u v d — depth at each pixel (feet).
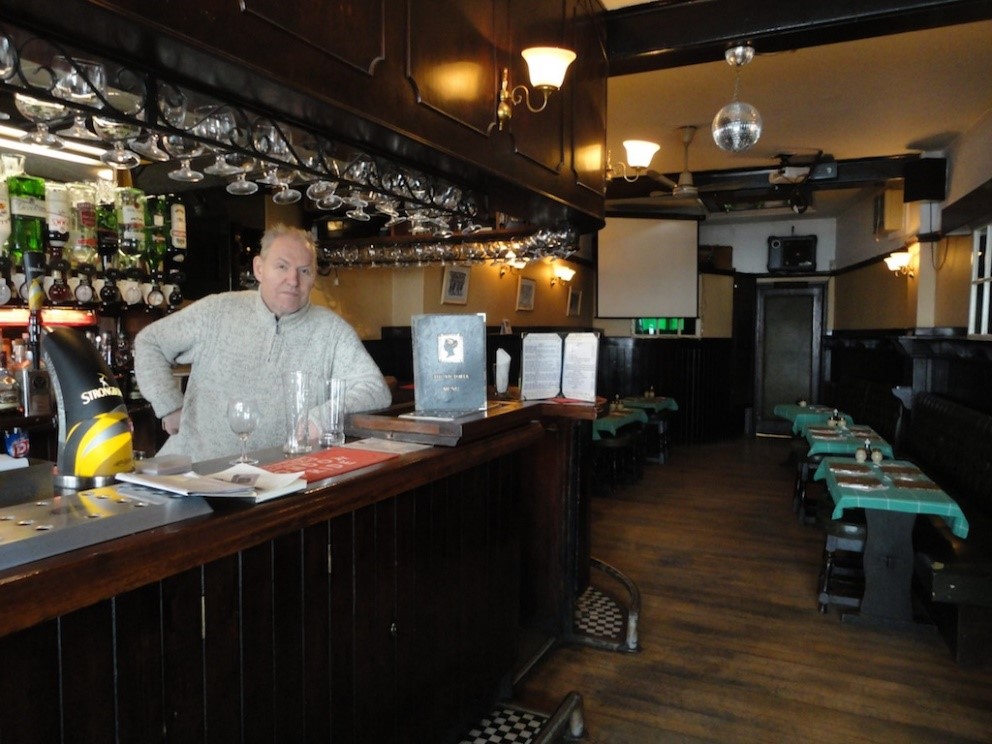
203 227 15.53
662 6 12.90
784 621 13.24
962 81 16.94
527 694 10.37
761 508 21.65
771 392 38.17
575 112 12.39
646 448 30.42
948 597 11.30
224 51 5.64
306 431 7.23
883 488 13.28
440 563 8.05
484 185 10.49
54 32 5.12
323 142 7.91
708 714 9.95
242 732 5.40
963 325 21.47
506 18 10.06
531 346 11.87
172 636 4.80
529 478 12.19
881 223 27.63
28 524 4.22
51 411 12.03
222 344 8.79
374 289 22.72
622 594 14.39
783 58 15.56
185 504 4.82
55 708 4.09
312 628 6.09
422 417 8.41
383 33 7.51
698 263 34.86
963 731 9.61
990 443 14.64
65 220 11.94
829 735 9.47
